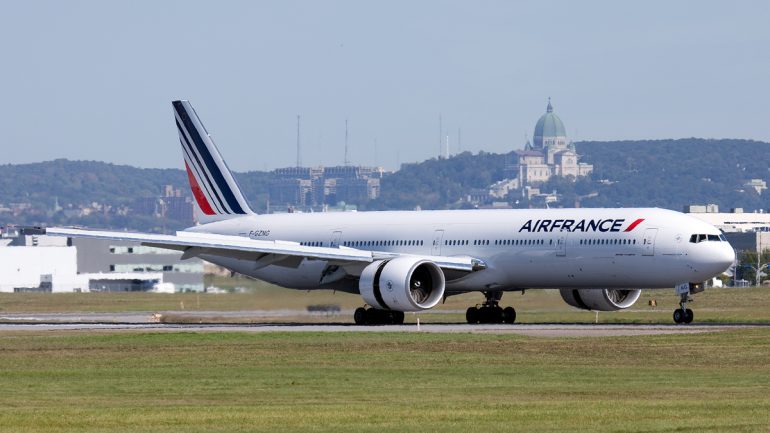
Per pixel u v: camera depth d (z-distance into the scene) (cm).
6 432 9356
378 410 10406
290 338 17675
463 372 13500
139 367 14312
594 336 17350
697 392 11600
